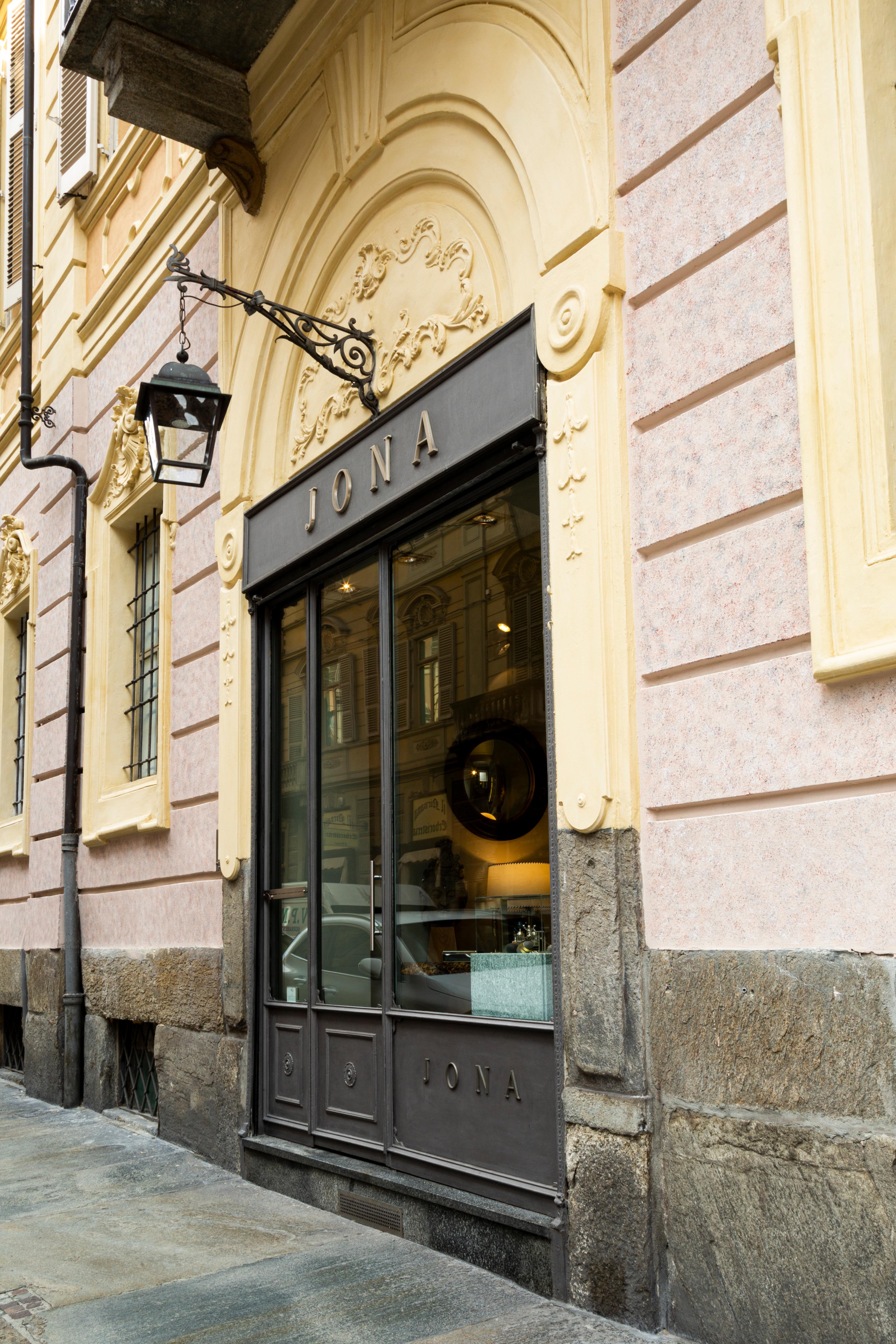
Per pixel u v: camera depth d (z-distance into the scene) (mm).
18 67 11789
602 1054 3605
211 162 6520
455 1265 4168
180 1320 3695
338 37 5762
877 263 3006
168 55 6227
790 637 3168
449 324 4883
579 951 3738
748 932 3223
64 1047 8609
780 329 3281
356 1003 5297
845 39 3111
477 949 4473
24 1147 6891
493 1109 4266
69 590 9586
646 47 3871
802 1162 2963
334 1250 4434
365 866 5332
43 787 9828
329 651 5816
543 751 4164
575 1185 3682
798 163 3160
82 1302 3900
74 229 9789
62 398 9859
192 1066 6641
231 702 6496
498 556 4531
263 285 6508
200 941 6824
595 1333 3400
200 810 6914
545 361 4113
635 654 3725
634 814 3652
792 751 3133
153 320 8148
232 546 6602
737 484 3383
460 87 4801
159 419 5668
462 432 4637
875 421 2963
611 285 3844
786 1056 3043
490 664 4543
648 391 3742
